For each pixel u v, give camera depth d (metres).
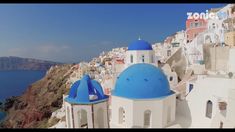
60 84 101.38
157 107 19.34
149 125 19.77
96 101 21.14
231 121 19.00
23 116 86.06
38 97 103.88
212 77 24.02
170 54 57.94
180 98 25.94
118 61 60.81
